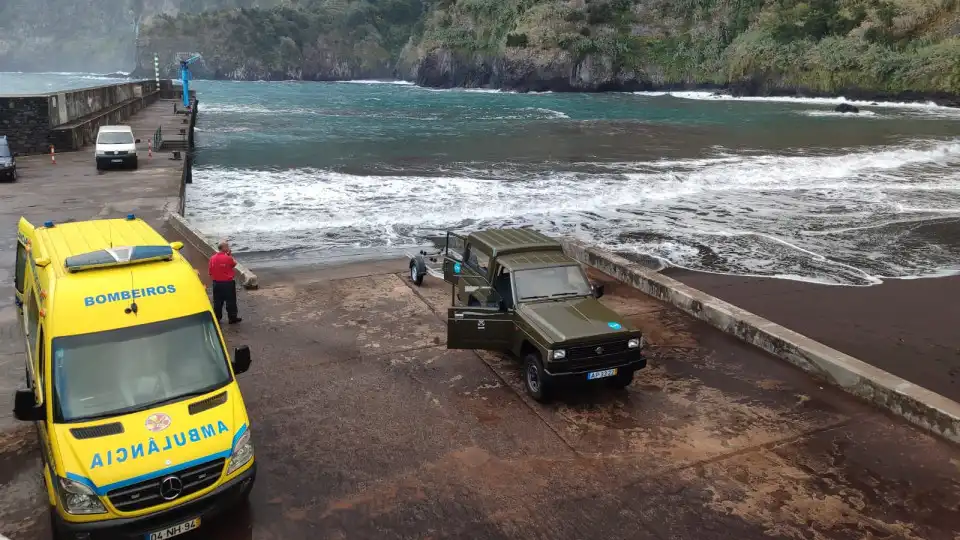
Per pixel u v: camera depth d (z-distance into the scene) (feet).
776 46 347.15
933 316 43.80
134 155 88.07
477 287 33.24
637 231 68.13
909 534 20.45
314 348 33.91
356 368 31.65
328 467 23.52
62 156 99.45
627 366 28.32
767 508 21.66
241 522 20.45
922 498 22.24
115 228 25.96
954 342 39.40
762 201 83.87
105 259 21.52
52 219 60.18
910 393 27.25
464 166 109.60
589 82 411.34
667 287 41.83
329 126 182.60
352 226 66.95
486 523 20.75
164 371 20.11
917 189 92.27
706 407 28.40
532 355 28.66
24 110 100.17
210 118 204.03
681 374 31.63
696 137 158.71
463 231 66.28
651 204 81.56
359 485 22.54
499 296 30.99
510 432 26.12
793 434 26.23
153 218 61.52
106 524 17.26
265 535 19.93
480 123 195.72
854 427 26.76
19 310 29.45
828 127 183.83
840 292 48.88
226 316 38.06
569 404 28.55
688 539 20.18
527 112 242.17
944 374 34.99
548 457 24.41
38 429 22.21
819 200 84.69
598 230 68.39
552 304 30.30
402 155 123.13
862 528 20.72
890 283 51.34
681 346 34.96
